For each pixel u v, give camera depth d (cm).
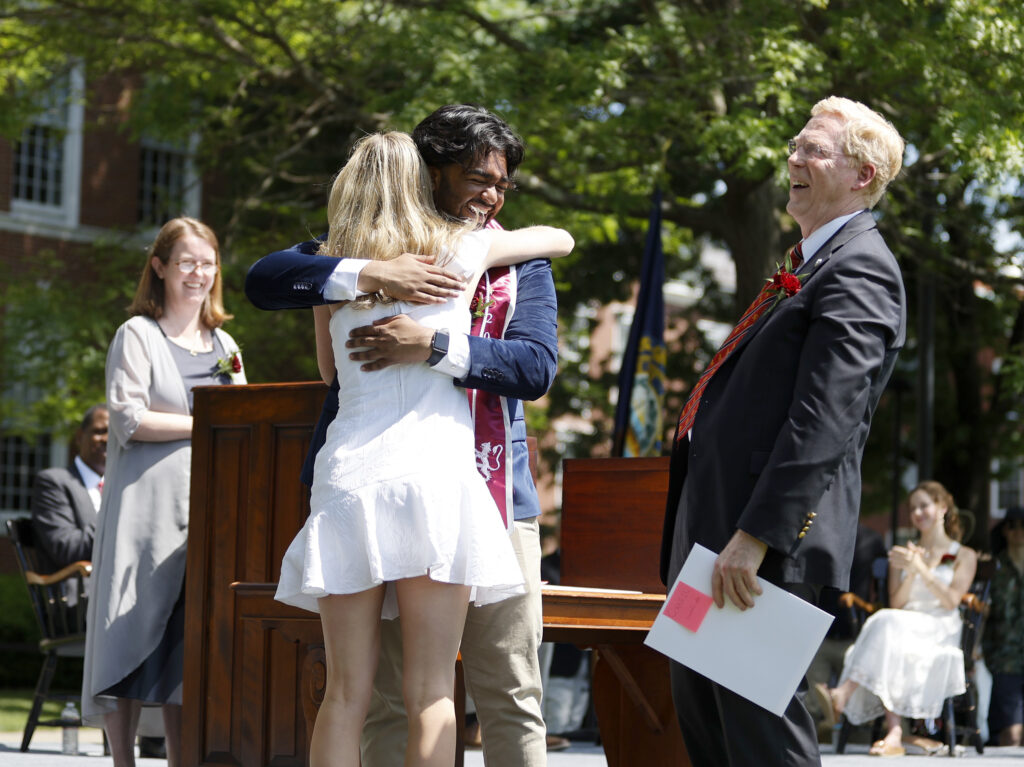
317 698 713
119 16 2264
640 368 1895
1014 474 3419
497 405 612
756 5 1920
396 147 609
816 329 581
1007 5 1812
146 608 861
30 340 2611
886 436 3269
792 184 632
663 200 2361
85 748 1402
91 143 3622
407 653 565
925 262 2438
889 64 1859
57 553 1365
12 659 2648
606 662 888
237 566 785
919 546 1669
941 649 1559
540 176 2311
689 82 1936
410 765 556
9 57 2403
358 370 581
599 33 2762
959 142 1781
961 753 1567
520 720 645
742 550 573
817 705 1761
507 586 573
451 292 586
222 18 2223
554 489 3559
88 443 1456
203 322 943
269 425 780
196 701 788
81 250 2944
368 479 559
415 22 2077
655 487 903
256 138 3022
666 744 862
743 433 595
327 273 584
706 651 581
